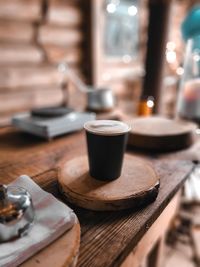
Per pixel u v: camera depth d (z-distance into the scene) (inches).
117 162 16.5
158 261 32.0
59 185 16.7
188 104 34.9
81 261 11.7
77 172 18.1
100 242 12.8
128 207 15.2
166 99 106.9
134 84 100.8
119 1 83.9
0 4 54.4
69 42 72.1
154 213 15.1
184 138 25.1
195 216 51.1
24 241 11.0
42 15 63.3
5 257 10.1
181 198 41.2
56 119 29.0
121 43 90.4
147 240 17.1
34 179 18.8
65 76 72.6
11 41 58.7
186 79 38.5
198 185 43.1
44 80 67.5
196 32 29.9
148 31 46.1
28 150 24.7
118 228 13.8
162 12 43.8
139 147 25.1
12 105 61.5
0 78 57.9
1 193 12.0
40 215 12.6
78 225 12.5
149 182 16.7
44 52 66.4
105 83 86.0
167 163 22.2
